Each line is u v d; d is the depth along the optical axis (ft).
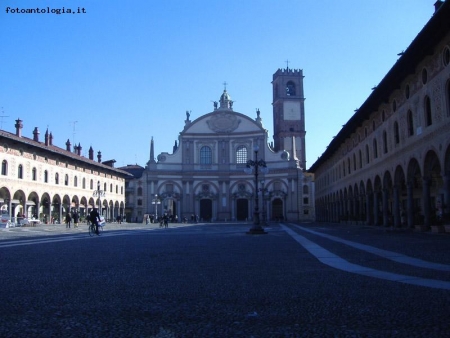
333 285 31.50
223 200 318.04
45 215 222.69
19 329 20.54
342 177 197.16
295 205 306.35
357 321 21.47
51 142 255.09
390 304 24.89
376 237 85.71
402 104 108.06
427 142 91.25
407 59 93.50
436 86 85.66
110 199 299.58
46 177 217.97
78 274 38.29
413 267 40.32
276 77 389.19
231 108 329.31
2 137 179.01
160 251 62.75
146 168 317.42
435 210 105.40
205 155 323.16
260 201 312.71
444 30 78.13
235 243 79.61
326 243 74.43
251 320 22.00
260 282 33.42
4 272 39.63
